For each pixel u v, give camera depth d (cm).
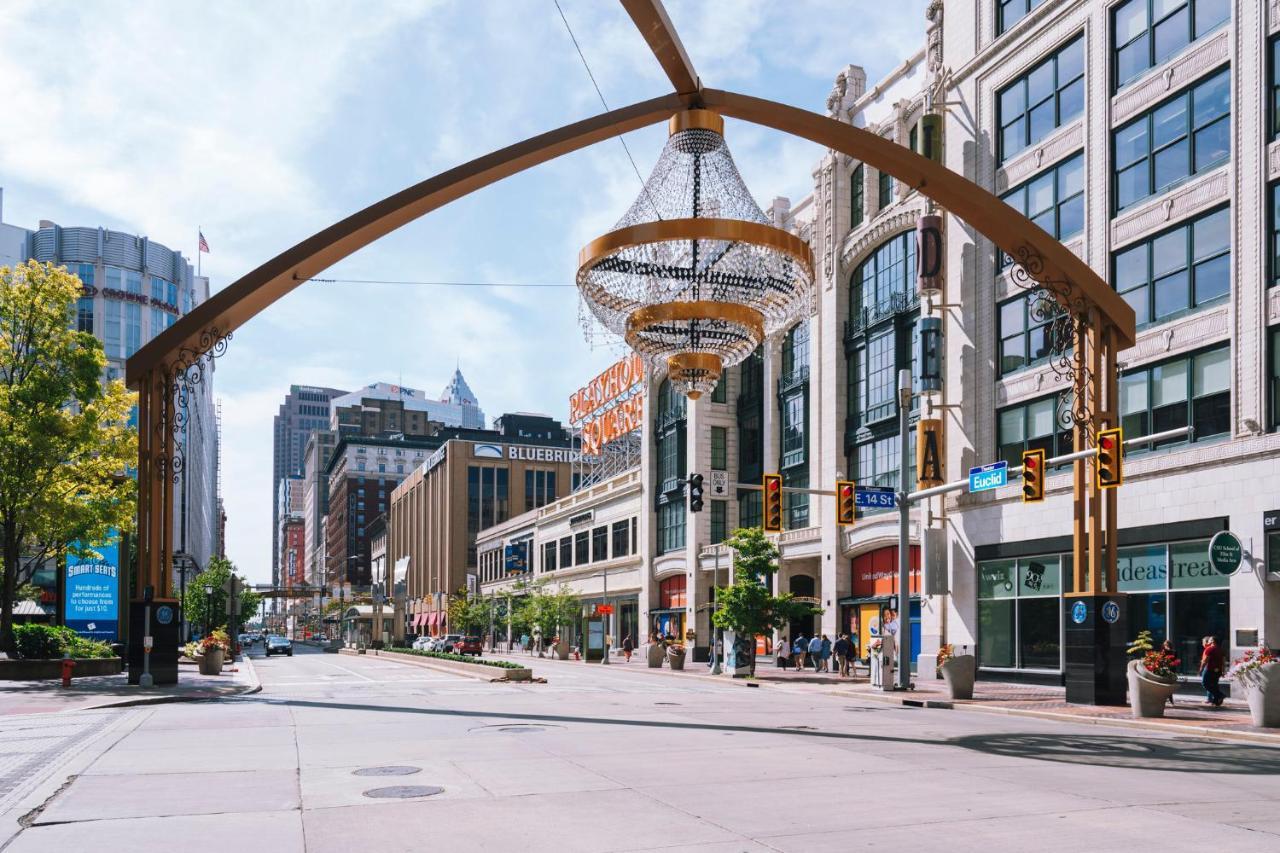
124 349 13275
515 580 9206
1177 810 1004
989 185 3562
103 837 860
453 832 884
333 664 5541
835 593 4500
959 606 3569
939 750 1514
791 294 1827
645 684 3469
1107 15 3089
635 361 6938
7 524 3475
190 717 2006
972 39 3681
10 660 3284
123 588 5547
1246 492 2531
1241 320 2584
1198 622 2683
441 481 12900
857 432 4494
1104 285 2522
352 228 2525
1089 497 2514
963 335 3625
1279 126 2531
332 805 1012
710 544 5803
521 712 2144
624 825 916
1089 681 2444
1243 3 2622
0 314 3472
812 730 1809
